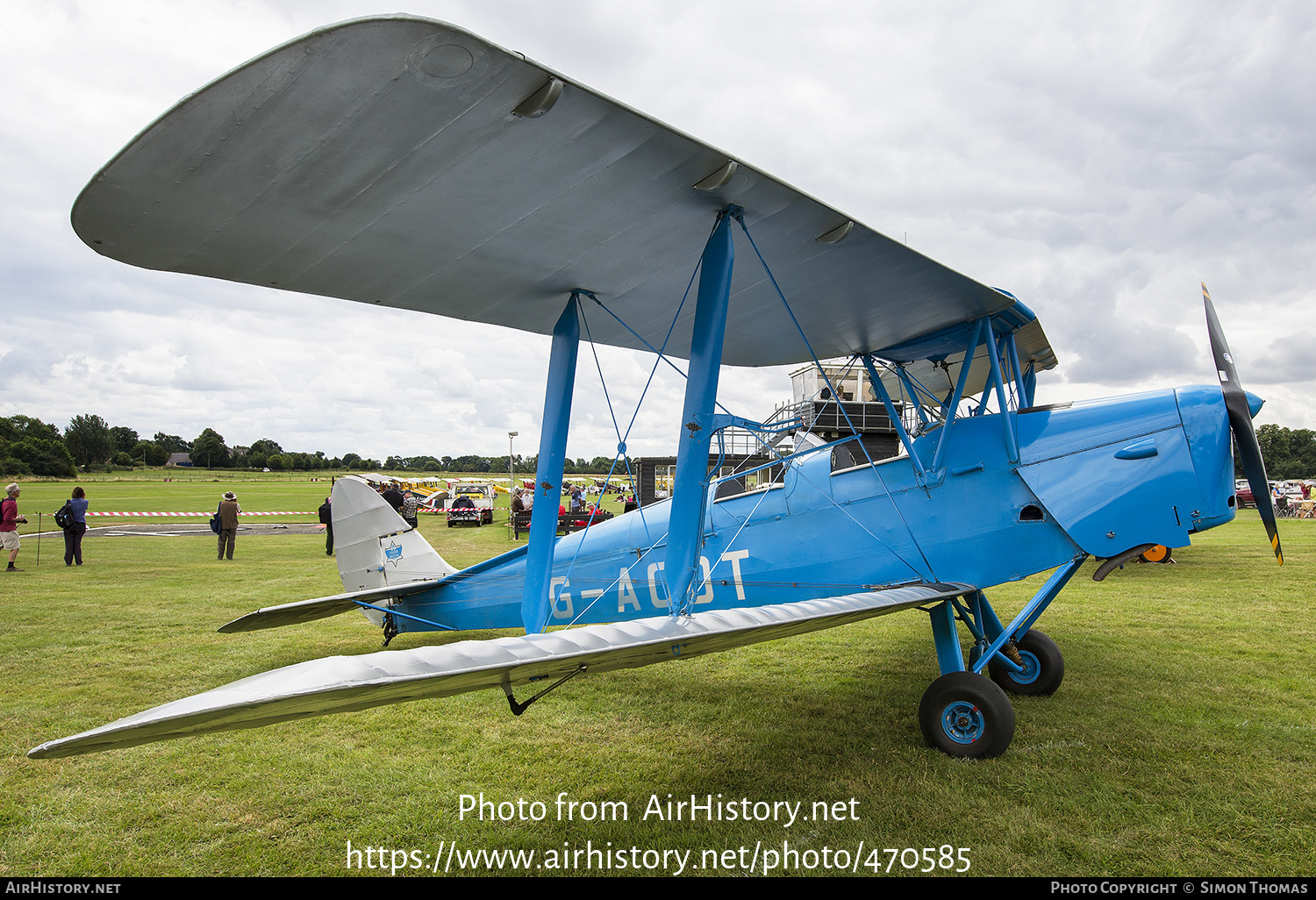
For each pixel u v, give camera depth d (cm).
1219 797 316
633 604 500
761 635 333
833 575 442
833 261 391
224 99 216
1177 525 379
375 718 446
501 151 269
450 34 202
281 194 281
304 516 3148
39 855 283
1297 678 502
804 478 462
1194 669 526
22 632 682
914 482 435
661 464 1952
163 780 352
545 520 433
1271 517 397
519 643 278
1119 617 724
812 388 997
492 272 397
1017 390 481
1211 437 385
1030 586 937
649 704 472
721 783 345
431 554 618
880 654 604
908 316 470
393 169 273
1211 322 414
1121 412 404
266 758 380
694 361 356
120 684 511
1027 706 446
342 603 557
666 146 275
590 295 441
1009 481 414
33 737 409
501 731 422
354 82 217
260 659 588
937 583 412
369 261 365
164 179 258
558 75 227
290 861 279
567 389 440
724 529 472
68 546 1244
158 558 1369
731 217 337
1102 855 271
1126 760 359
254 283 377
